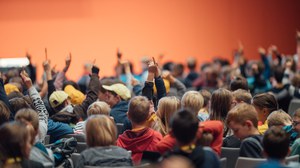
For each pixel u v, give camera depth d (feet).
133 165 19.42
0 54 65.05
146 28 66.33
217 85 47.01
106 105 23.97
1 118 21.38
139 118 21.22
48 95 29.12
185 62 66.90
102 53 65.77
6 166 17.29
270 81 46.14
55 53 65.46
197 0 66.85
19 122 18.02
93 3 65.62
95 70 28.84
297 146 20.85
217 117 23.43
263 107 24.20
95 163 18.63
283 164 17.12
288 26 68.59
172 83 36.63
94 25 65.72
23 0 65.16
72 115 26.11
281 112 22.81
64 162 21.24
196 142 18.88
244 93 25.31
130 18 66.13
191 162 16.56
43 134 22.80
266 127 23.62
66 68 31.83
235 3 67.46
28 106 24.34
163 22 66.59
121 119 26.99
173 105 22.76
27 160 17.61
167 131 22.81
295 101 34.04
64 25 65.51
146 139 21.03
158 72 25.76
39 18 65.21
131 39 66.13
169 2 66.44
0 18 65.05
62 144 21.83
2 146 17.31
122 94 27.94
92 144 19.03
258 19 68.13
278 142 17.22
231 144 22.12
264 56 46.47
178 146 17.30
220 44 67.46
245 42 67.82
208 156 17.16
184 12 66.80
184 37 66.85
